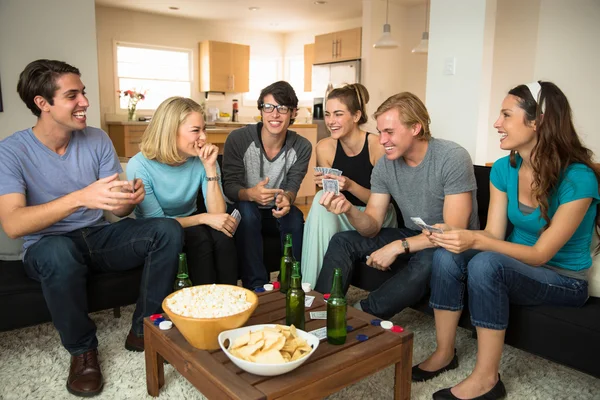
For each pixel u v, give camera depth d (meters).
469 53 3.48
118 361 1.85
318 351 1.30
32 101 1.80
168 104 2.04
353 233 2.18
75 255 1.68
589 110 3.96
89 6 3.81
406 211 2.09
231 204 2.48
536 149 1.59
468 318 1.73
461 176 1.87
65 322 1.65
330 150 2.60
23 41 3.57
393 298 1.84
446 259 1.67
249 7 6.88
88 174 1.99
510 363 1.89
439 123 3.73
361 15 7.37
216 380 1.16
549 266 1.67
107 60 7.15
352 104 2.37
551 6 4.10
